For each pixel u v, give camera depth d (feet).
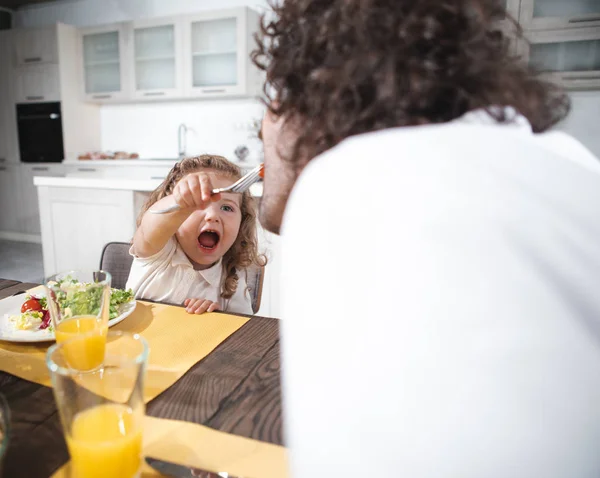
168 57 14.19
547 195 0.86
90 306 2.30
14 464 1.61
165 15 14.55
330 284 0.87
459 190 0.83
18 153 16.31
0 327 2.75
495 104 1.11
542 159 0.90
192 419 1.90
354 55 1.12
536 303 0.79
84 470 1.50
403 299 0.80
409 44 1.09
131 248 4.12
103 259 4.63
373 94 1.11
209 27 13.55
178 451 1.70
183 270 4.03
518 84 1.21
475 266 0.79
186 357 2.46
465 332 0.78
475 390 0.78
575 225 0.84
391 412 0.81
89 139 16.35
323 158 0.98
